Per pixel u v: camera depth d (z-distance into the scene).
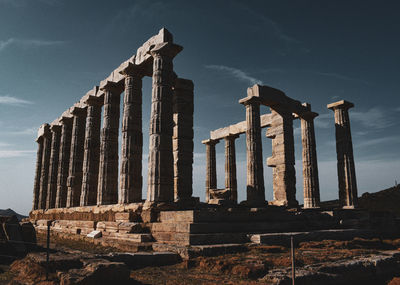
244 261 11.04
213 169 38.31
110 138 25.42
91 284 8.70
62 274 9.23
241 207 22.45
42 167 38.41
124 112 22.73
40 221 32.03
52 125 36.22
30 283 9.45
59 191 32.62
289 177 25.81
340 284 9.98
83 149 31.33
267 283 8.88
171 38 21.06
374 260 11.42
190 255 12.22
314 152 28.41
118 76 25.42
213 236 14.32
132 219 18.23
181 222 14.95
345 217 23.02
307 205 27.50
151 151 19.41
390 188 63.31
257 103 25.53
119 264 9.46
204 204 21.19
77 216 25.78
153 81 20.36
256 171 24.45
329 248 14.54
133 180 21.75
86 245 17.44
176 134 22.69
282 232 18.08
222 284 9.08
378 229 23.45
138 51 23.41
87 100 28.58
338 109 29.03
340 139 28.59
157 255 12.16
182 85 23.36
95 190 27.72
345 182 27.73
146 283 9.54
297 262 10.85
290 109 27.36
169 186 19.20
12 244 14.71
